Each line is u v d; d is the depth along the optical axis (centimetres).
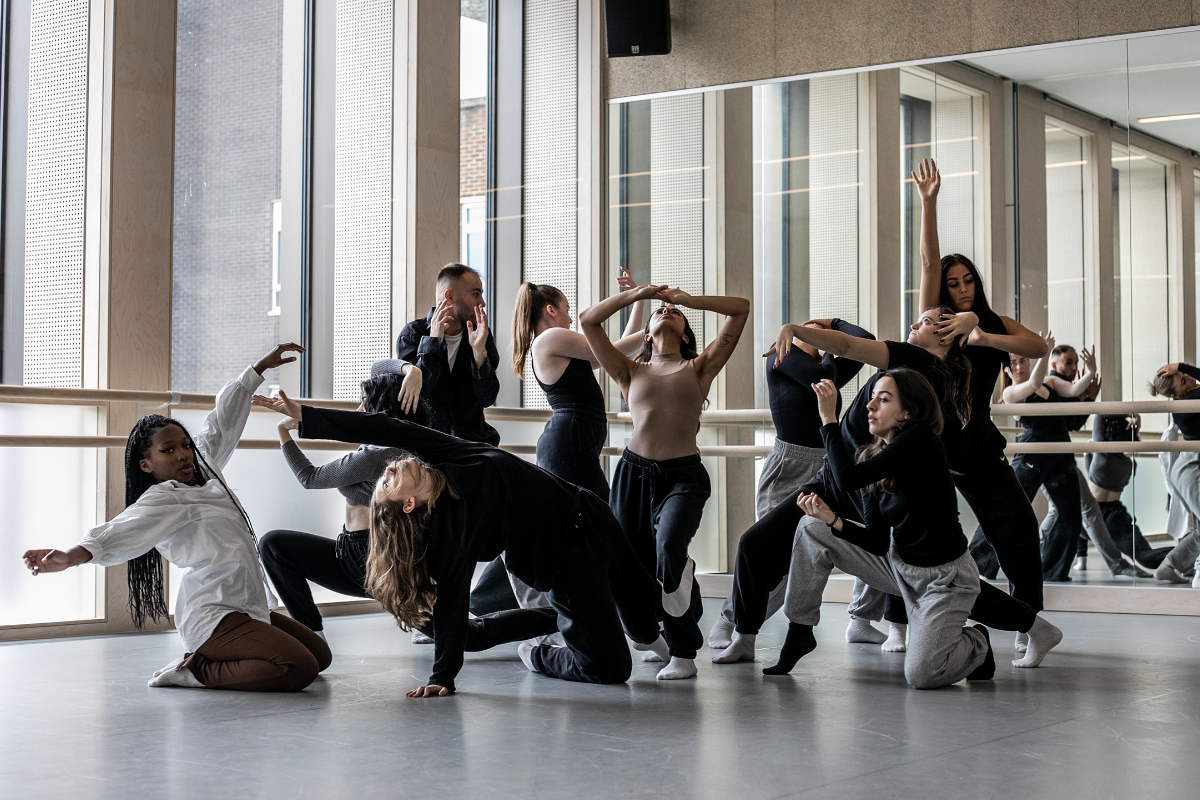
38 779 220
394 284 600
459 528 311
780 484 437
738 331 398
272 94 557
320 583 387
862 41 638
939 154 620
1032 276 598
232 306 532
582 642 332
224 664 323
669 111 682
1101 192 585
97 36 471
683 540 364
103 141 468
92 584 461
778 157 658
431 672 351
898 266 628
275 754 242
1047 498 585
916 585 341
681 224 677
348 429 318
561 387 402
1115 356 580
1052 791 213
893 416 341
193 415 510
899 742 256
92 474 463
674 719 283
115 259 466
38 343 462
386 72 605
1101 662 387
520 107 686
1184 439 558
